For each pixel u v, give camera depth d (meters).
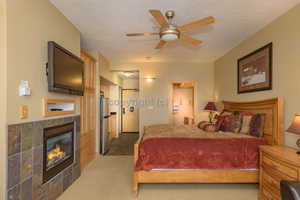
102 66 4.65
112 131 6.16
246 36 3.32
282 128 2.50
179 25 2.80
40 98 1.96
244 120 3.11
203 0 2.13
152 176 2.53
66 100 2.52
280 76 2.55
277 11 2.41
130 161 3.90
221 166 2.52
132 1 2.15
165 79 5.43
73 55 2.59
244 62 3.51
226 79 4.45
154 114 5.40
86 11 2.40
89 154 3.81
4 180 1.50
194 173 2.54
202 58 4.99
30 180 1.80
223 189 2.63
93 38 3.41
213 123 3.55
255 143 2.60
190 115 6.96
